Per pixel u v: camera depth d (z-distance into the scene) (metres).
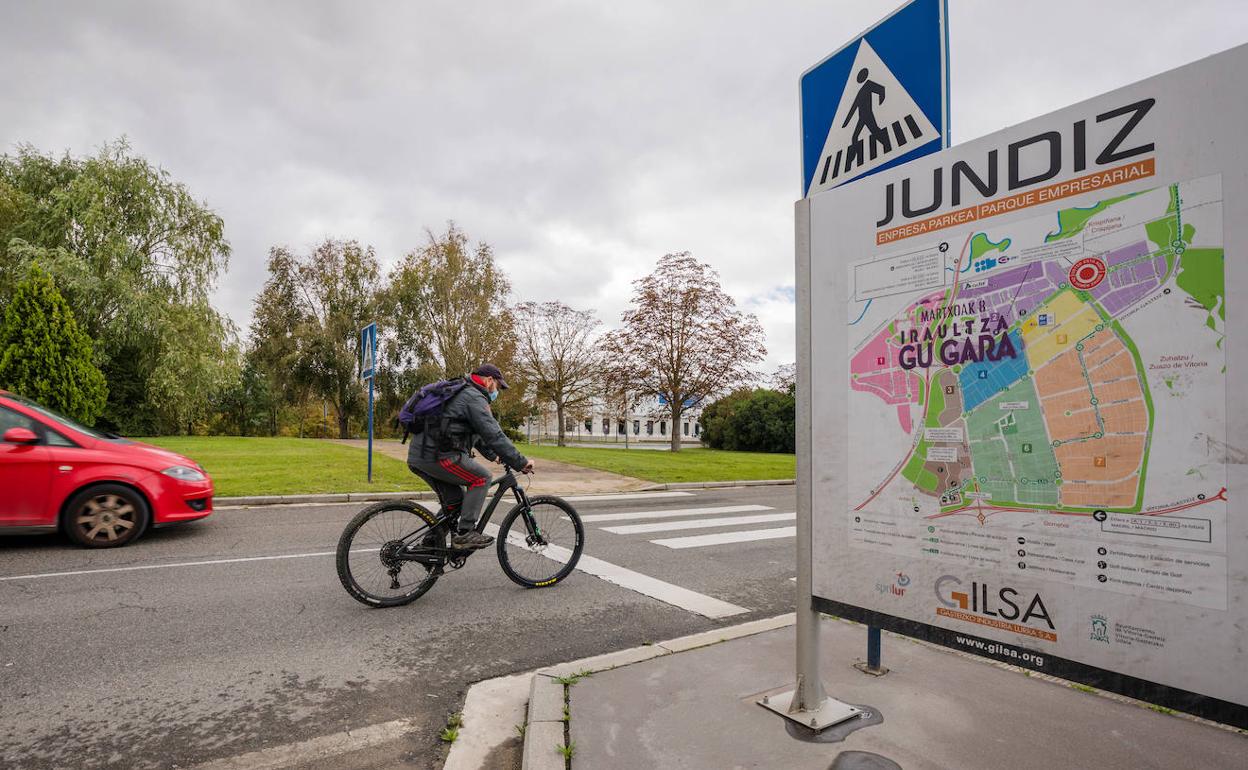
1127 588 1.99
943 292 2.44
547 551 5.73
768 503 11.66
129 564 6.11
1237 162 1.77
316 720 3.23
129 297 25.95
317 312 41.56
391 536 5.08
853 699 3.14
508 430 44.31
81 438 6.91
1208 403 1.83
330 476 12.69
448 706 3.41
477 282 39.31
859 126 3.07
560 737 2.80
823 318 2.85
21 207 26.34
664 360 30.83
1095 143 2.05
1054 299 2.13
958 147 2.40
